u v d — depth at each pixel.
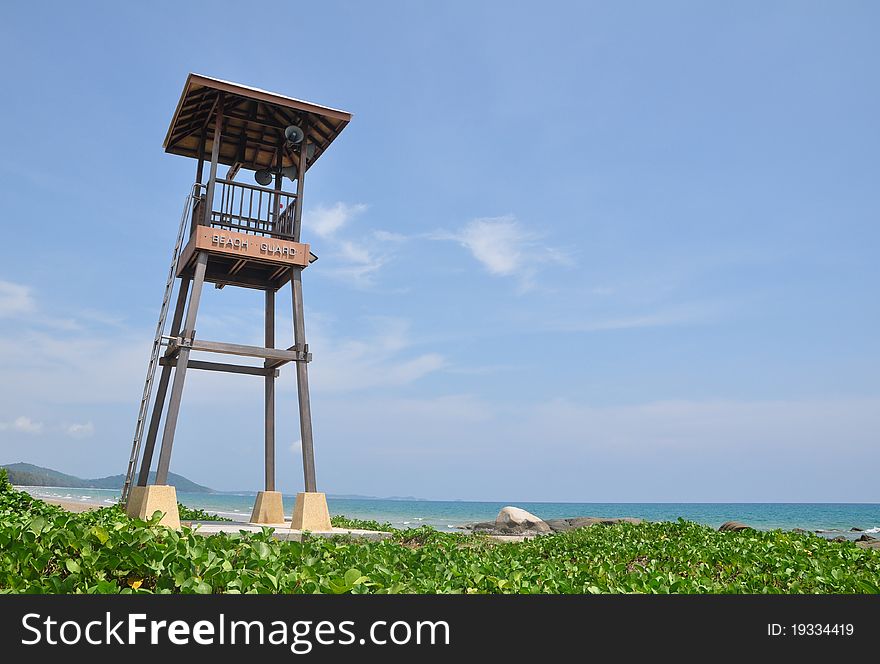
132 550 5.46
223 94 15.82
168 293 16.12
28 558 5.28
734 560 9.42
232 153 18.27
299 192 16.62
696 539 12.27
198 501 90.56
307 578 5.53
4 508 9.87
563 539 12.97
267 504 16.41
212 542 6.23
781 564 8.79
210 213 15.46
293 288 15.91
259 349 15.38
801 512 96.44
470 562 7.73
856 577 8.40
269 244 15.64
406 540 13.99
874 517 74.69
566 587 6.39
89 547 5.50
